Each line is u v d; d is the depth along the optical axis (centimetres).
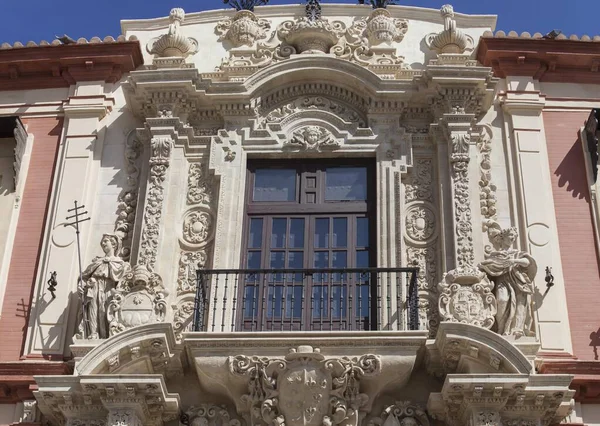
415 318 1319
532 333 1310
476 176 1484
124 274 1347
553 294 1381
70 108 1577
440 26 1669
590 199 1477
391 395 1298
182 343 1286
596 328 1365
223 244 1436
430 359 1284
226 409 1300
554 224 1452
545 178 1495
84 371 1230
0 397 1323
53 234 1458
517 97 1565
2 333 1387
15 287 1427
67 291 1405
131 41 1609
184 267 1438
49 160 1548
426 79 1527
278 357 1264
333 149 1519
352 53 1628
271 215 1486
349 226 1470
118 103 1594
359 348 1266
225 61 1631
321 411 1248
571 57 1588
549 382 1215
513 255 1345
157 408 1259
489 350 1234
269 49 1636
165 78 1528
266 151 1526
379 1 1748
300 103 1578
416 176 1503
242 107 1551
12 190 1522
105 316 1323
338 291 1412
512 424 1238
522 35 1616
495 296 1321
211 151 1520
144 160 1521
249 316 1393
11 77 1622
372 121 1539
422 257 1434
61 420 1286
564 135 1541
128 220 1474
